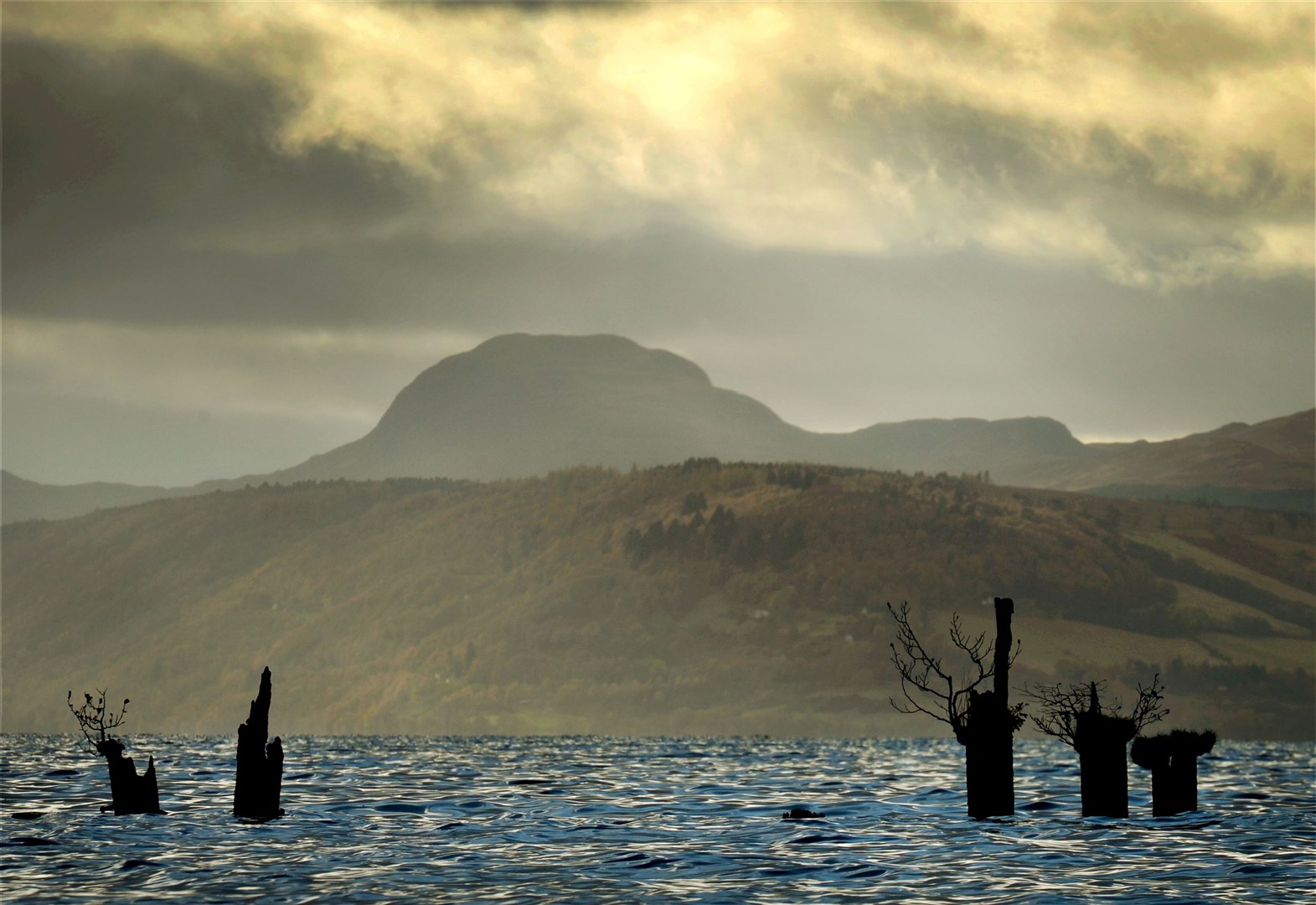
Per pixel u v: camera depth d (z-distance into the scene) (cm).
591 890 8081
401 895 7850
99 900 7556
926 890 8144
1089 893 8038
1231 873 8812
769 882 8462
